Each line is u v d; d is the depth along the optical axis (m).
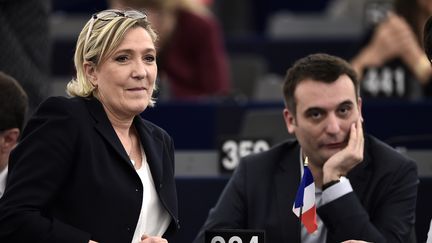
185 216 11.16
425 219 10.74
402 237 9.30
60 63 20.83
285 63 21.59
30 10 12.76
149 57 8.41
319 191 9.52
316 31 22.11
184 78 18.11
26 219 7.95
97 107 8.35
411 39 15.62
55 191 8.09
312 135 9.41
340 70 9.40
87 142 8.17
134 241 8.30
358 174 9.50
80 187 8.12
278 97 17.52
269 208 9.57
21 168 8.09
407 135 13.94
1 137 9.36
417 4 15.55
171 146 8.92
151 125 8.86
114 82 8.28
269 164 9.76
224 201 9.74
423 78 15.53
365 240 9.02
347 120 9.39
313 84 9.38
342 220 9.08
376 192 9.48
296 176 9.62
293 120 9.59
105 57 8.28
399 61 15.70
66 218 8.15
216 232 8.93
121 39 8.27
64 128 8.16
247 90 19.05
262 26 26.83
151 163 8.53
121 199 8.18
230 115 15.23
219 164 11.59
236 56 21.73
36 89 12.88
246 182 9.73
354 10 21.91
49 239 7.96
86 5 23.86
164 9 17.27
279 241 9.44
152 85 8.43
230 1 26.28
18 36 12.70
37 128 8.18
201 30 18.09
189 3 18.27
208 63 18.19
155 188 8.52
